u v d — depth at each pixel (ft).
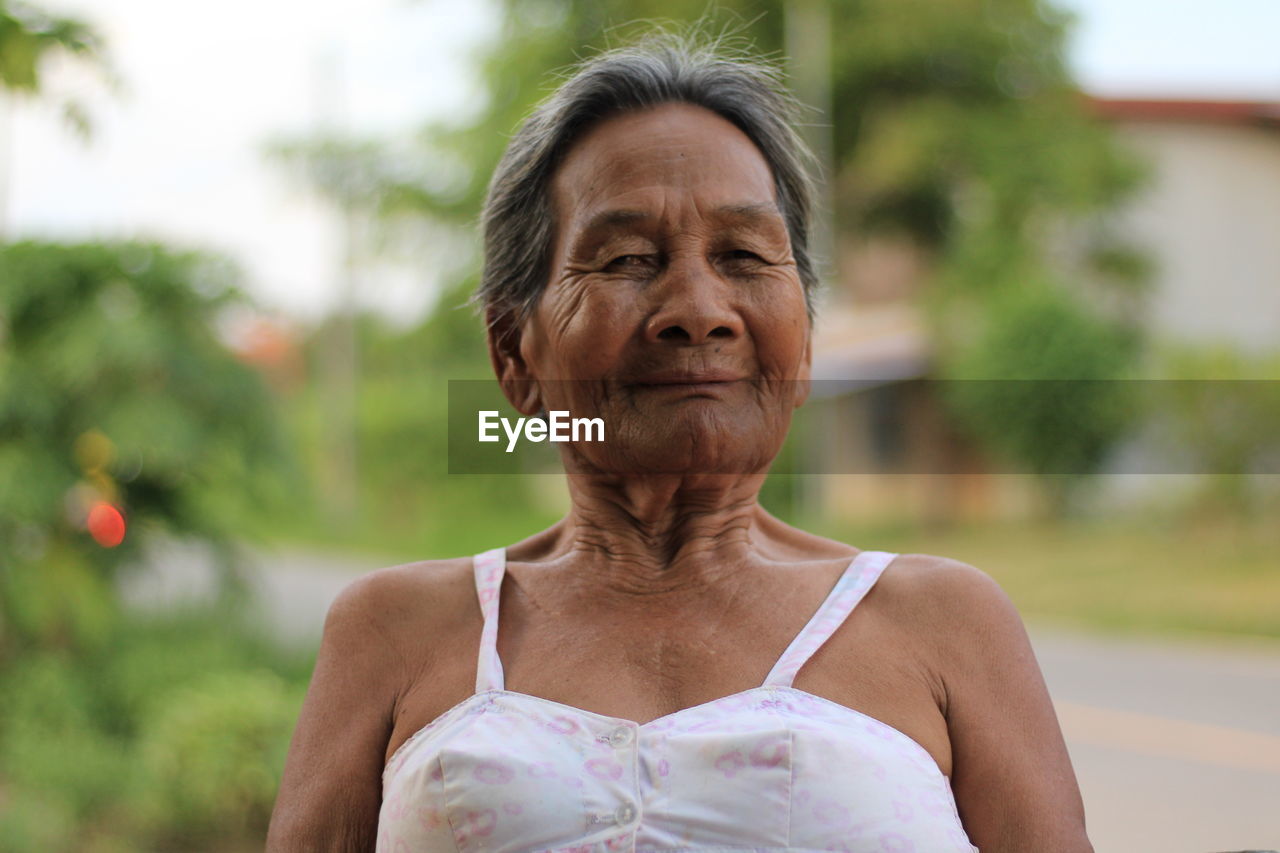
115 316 17.03
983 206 58.13
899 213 63.57
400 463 57.67
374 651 4.40
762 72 4.64
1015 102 62.49
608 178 4.25
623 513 4.38
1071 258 59.36
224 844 13.00
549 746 3.88
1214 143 60.18
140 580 18.86
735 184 4.25
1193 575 34.68
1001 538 42.73
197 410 17.75
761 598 4.28
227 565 19.75
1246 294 59.88
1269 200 60.13
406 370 65.92
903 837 3.74
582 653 4.17
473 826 3.76
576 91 4.40
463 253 64.03
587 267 4.24
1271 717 21.22
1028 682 4.16
